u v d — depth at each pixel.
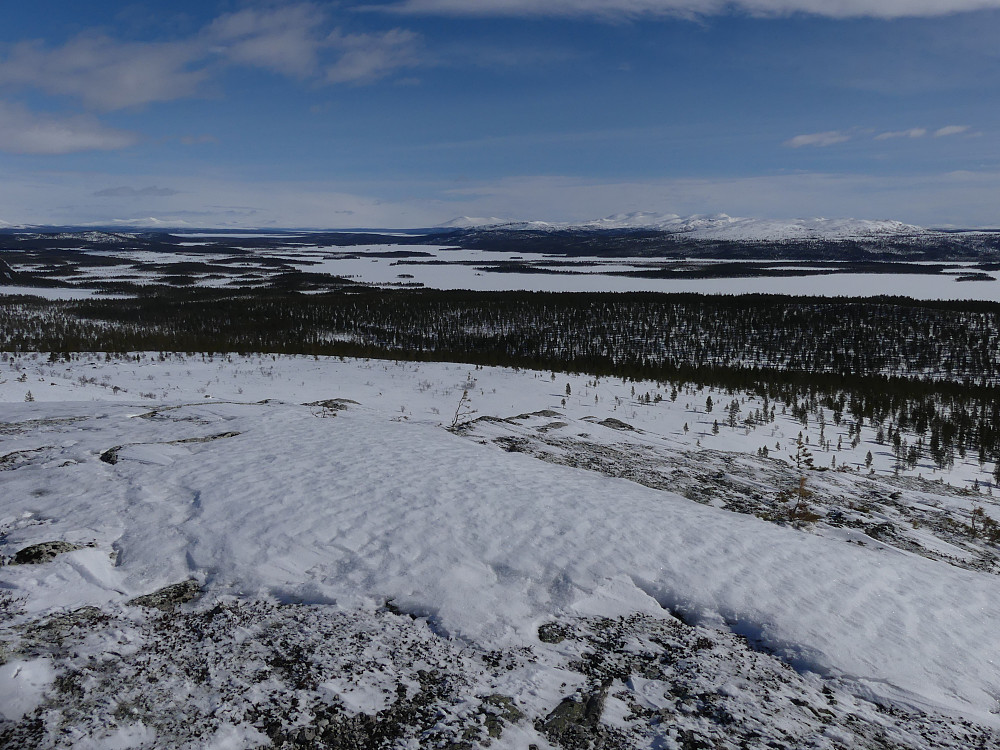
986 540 17.33
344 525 11.70
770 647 9.11
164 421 19.92
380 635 8.69
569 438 23.44
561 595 10.02
